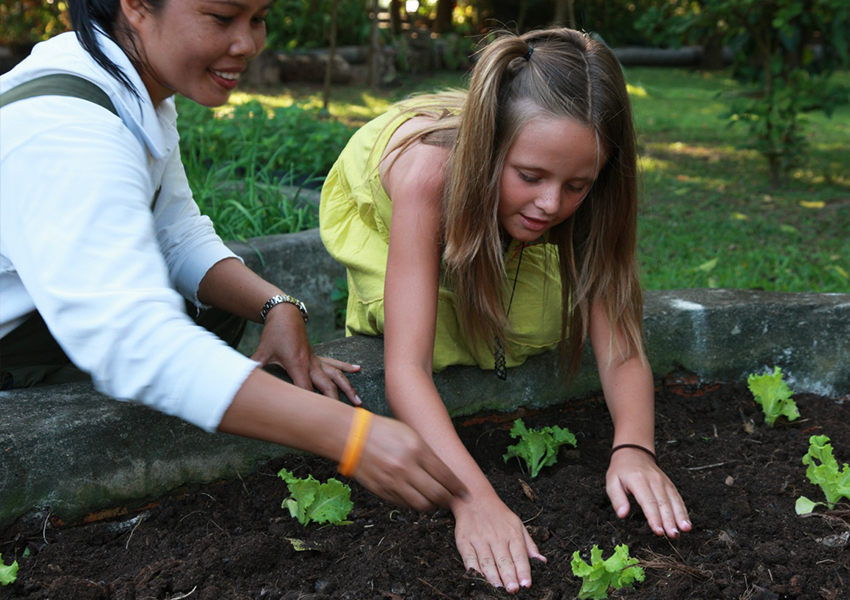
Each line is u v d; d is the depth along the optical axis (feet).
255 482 6.29
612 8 51.03
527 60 5.78
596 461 7.20
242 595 4.99
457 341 7.10
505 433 7.53
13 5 36.01
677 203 19.80
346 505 5.81
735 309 8.27
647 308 8.19
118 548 5.53
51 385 6.09
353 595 4.96
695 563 5.38
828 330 8.28
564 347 7.05
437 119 6.71
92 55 5.07
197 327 4.40
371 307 7.08
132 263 4.34
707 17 20.79
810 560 5.41
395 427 4.54
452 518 5.86
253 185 13.05
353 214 7.49
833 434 7.54
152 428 5.81
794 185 21.74
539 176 5.65
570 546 5.57
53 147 4.51
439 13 47.39
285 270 11.15
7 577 4.87
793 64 22.21
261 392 4.35
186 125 16.16
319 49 38.65
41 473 5.41
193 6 4.80
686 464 7.01
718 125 30.76
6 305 5.26
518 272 7.07
